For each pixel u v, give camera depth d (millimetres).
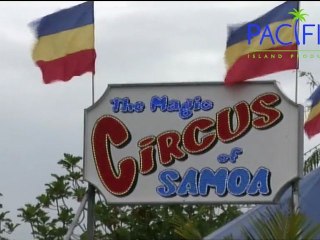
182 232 18172
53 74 23109
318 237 18453
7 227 27859
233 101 22016
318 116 23047
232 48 22172
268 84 21938
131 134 22219
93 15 23109
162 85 22297
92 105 22406
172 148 22031
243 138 21812
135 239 27297
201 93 22156
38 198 27938
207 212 27594
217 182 21719
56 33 23172
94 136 22328
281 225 16172
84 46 23047
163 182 21891
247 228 18484
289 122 21656
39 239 27641
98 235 27312
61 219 27625
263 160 21625
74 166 28047
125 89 22438
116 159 22156
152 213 27703
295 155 21469
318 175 21922
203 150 21891
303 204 20984
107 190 22016
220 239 18422
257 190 21500
